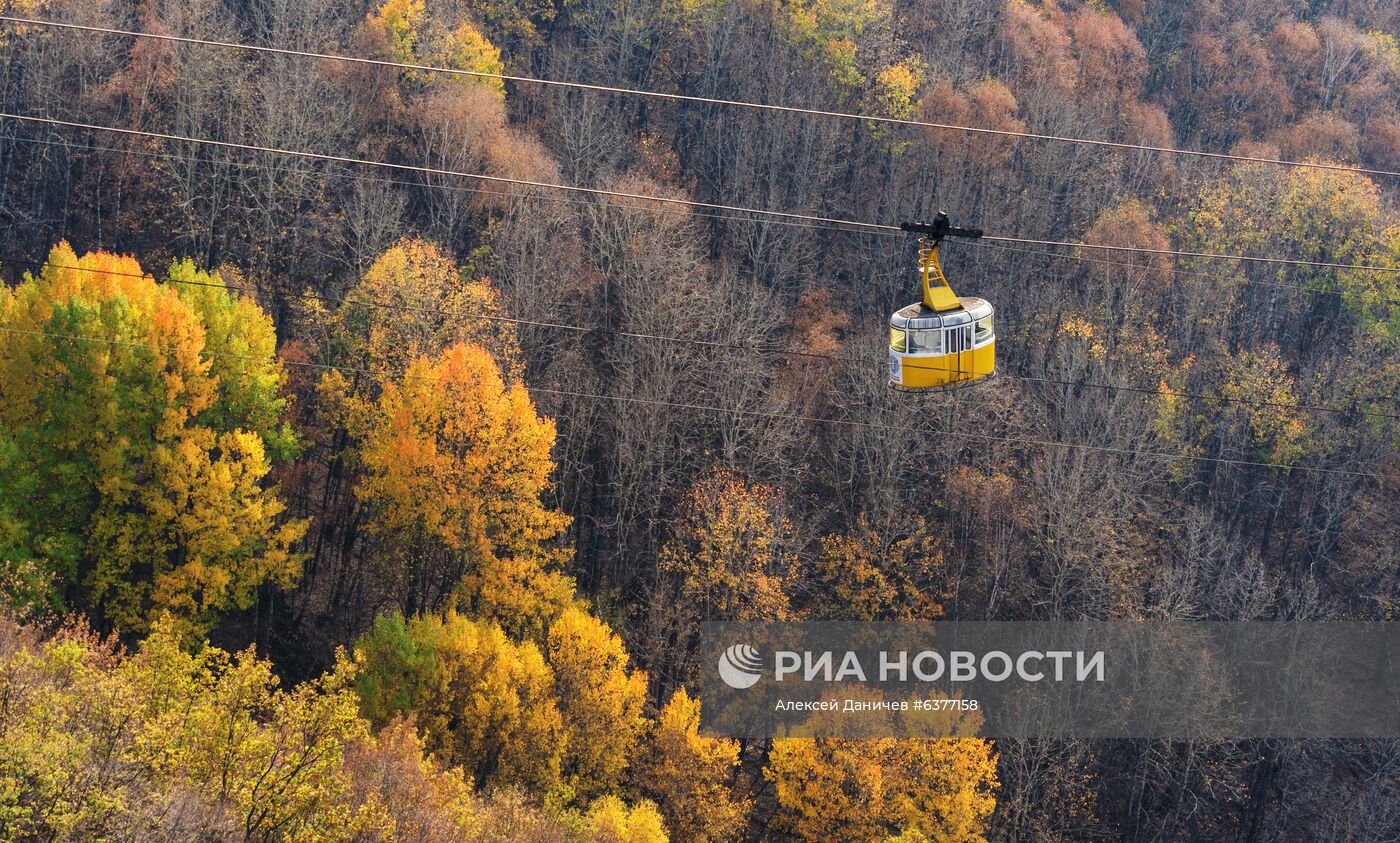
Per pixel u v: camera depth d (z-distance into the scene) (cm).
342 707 4641
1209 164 13712
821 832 8406
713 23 13575
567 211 11512
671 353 10300
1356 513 11419
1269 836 9600
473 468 8994
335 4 12712
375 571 9675
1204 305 12231
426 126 11756
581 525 10375
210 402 8625
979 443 10819
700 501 9862
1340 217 12500
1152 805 9625
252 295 10394
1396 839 9488
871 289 12262
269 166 11075
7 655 4781
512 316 10562
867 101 13325
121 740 4338
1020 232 12731
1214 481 11419
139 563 8681
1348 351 12112
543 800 7475
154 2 12200
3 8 11544
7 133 11250
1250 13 15875
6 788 3791
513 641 9081
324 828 4528
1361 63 15450
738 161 12638
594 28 13675
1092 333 11588
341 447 10131
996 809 9006
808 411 11094
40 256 10875
